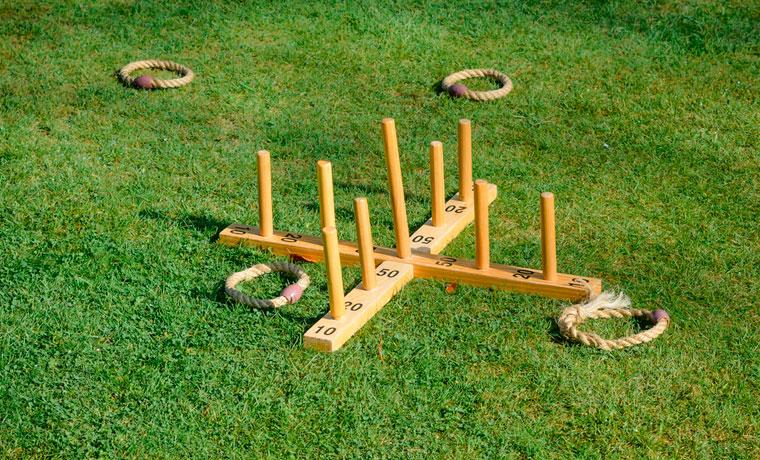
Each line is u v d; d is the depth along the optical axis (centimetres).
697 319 267
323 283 278
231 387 255
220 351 262
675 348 261
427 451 244
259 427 248
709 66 359
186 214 298
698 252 285
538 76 356
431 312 270
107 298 273
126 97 345
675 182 308
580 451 243
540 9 391
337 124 334
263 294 276
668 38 374
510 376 256
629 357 259
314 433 246
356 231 280
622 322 268
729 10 388
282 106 343
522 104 341
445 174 312
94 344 264
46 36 376
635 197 303
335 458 243
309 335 261
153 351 262
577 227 294
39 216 298
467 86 352
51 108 339
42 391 254
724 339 263
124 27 382
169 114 338
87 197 304
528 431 246
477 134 329
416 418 248
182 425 248
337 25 382
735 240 289
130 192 305
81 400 253
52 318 269
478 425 247
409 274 279
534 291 273
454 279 278
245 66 361
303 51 368
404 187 309
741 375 256
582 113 338
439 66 362
